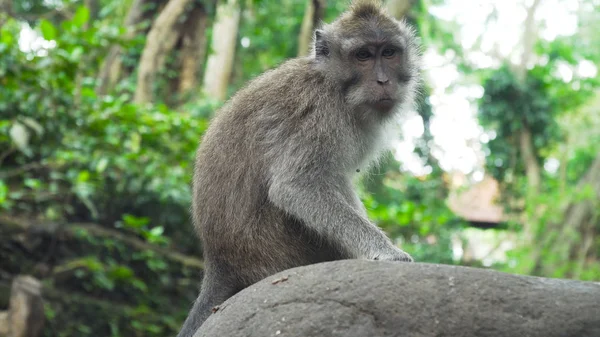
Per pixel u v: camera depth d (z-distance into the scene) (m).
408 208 13.77
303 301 4.25
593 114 28.59
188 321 5.77
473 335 3.99
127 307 12.27
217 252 5.75
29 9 21.66
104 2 23.66
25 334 9.70
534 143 28.88
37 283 10.12
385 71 6.06
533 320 3.99
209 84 23.02
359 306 4.14
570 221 24.58
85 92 11.73
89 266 11.23
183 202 12.21
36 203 11.95
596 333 3.95
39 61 11.08
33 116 11.28
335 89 5.96
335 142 5.79
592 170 26.08
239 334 4.28
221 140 5.83
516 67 29.06
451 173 28.53
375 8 6.24
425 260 19.30
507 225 29.06
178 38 17.70
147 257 12.39
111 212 12.82
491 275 4.16
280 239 5.66
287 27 27.27
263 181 5.66
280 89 5.82
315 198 5.58
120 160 11.56
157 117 12.73
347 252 5.58
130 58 17.20
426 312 4.06
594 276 23.52
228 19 23.81
